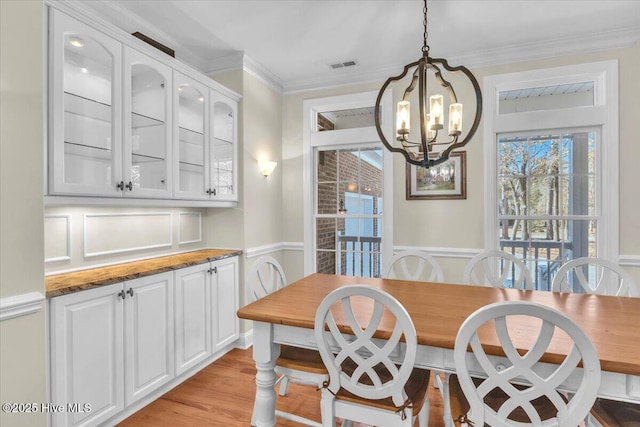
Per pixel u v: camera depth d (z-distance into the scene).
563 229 3.10
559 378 1.08
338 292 1.32
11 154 1.42
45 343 1.54
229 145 3.16
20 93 1.46
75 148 1.93
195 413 2.16
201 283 2.71
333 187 3.87
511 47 3.05
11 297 1.42
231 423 2.06
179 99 2.62
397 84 3.51
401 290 2.09
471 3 2.41
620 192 2.83
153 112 2.42
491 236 3.17
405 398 1.38
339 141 3.75
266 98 3.66
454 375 1.64
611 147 2.85
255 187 3.44
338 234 3.83
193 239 3.21
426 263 3.38
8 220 1.42
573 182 3.06
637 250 2.79
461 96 3.25
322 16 2.58
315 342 1.58
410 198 3.44
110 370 1.96
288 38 2.92
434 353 1.39
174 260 2.64
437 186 3.35
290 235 3.95
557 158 3.11
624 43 2.80
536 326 1.45
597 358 1.03
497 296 1.94
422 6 2.45
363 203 3.72
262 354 1.66
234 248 3.27
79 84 1.96
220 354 3.01
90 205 1.97
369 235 3.69
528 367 1.10
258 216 3.49
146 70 2.35
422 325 1.46
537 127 3.06
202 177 2.85
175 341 2.43
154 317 2.26
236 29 2.76
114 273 2.11
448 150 1.80
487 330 1.42
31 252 1.50
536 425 1.12
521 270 2.30
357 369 1.39
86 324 1.83
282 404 2.25
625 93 2.82
